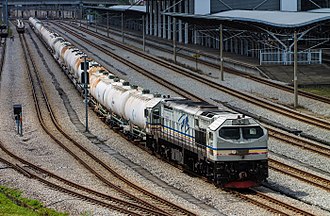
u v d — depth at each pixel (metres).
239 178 54.19
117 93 87.12
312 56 138.38
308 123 87.00
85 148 75.50
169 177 60.28
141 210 46.66
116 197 50.97
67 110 105.31
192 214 44.97
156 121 70.88
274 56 139.00
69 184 56.75
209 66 154.12
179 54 184.00
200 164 58.25
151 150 73.75
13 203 49.25
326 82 117.25
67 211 47.31
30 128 89.12
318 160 67.44
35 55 191.50
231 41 175.75
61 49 155.62
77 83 124.00
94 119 98.50
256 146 54.28
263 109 97.81
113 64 160.88
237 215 45.78
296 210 46.47
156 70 146.00
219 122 54.59
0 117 96.06
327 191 53.84
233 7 185.62
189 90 117.50
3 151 73.25
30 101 111.00
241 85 120.94
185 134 61.94
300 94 108.00
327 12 151.50
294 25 128.38
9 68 158.25
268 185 56.25
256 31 142.12
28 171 62.00
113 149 76.75
